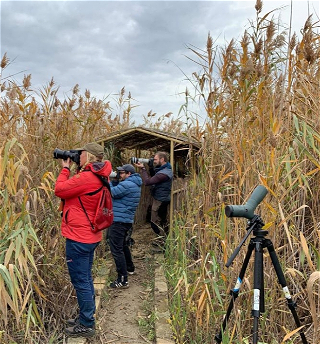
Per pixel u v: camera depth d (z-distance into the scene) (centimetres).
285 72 316
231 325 319
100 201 357
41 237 388
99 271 529
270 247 263
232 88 356
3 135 376
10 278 269
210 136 383
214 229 327
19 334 326
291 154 304
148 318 411
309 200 340
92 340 365
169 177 605
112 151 636
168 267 500
